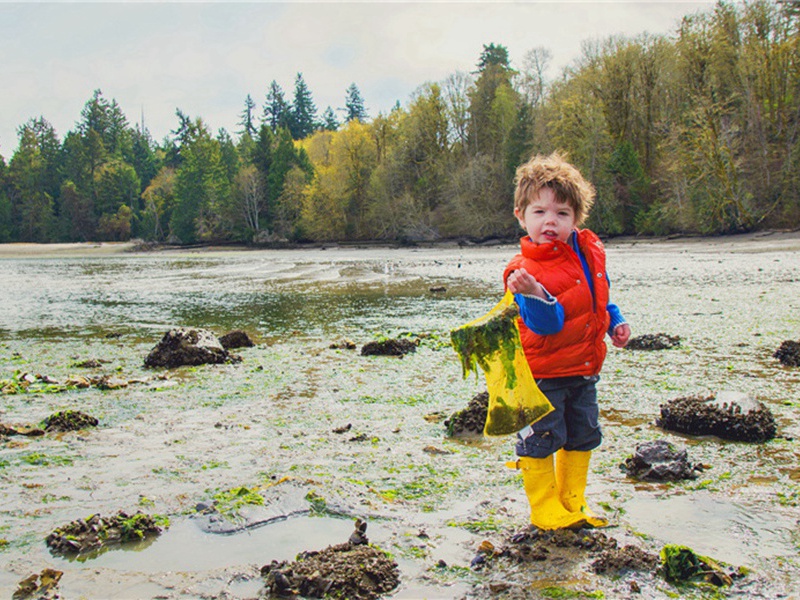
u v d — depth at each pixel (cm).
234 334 957
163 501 364
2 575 284
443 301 1529
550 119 6588
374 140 8475
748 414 456
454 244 6606
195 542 313
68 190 11062
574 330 318
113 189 11438
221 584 271
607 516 327
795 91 4825
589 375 325
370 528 320
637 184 5572
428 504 349
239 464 424
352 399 604
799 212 4600
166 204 10638
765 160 4753
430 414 543
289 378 709
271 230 9044
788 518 320
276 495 361
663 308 1199
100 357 895
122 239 11000
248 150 11662
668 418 480
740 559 279
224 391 652
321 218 8144
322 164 9769
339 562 276
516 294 314
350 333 1061
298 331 1103
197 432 504
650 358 754
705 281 1755
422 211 7388
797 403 540
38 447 473
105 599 260
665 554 271
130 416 560
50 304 1709
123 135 13825
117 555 301
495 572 273
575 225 339
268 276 2661
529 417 302
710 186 4741
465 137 7794
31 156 11956
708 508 334
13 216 11475
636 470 388
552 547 293
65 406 602
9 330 1210
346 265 3438
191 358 808
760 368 679
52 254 7800
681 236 4881
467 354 307
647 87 5859
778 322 987
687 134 4934
